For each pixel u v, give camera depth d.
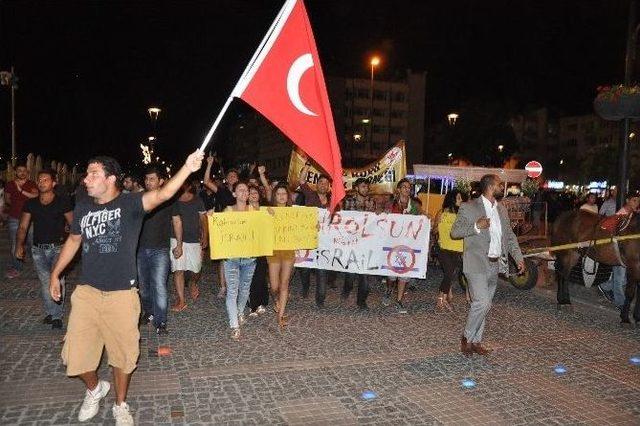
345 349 6.55
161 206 6.79
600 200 27.92
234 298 6.83
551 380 5.74
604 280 10.25
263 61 4.65
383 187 13.98
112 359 4.27
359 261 8.61
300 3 4.68
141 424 4.48
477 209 6.23
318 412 4.80
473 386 5.50
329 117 4.80
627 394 5.42
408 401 5.09
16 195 10.32
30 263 11.88
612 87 10.24
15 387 5.14
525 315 8.61
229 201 10.62
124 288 4.20
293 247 7.20
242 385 5.35
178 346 6.50
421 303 9.21
